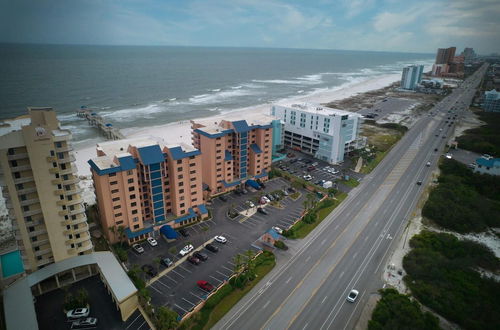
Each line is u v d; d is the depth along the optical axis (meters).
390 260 94.88
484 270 92.75
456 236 109.12
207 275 87.06
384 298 77.94
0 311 72.12
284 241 102.19
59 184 75.75
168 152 102.62
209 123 137.38
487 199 133.38
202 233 106.00
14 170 70.88
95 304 75.75
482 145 189.88
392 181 149.00
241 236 104.81
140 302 76.19
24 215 74.56
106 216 95.25
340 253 97.19
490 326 71.44
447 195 130.00
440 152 189.25
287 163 165.00
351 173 156.50
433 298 79.25
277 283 84.38
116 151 104.81
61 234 79.69
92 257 84.00
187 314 72.94
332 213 119.44
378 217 117.81
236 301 78.06
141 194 102.12
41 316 72.19
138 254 95.12
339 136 162.12
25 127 68.19
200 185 112.25
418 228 112.00
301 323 72.62
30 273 78.69
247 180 137.50
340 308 77.12
